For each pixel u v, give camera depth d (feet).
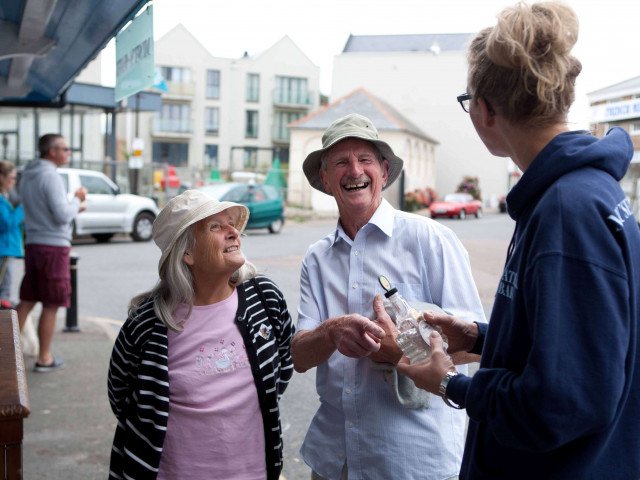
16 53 16.39
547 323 4.25
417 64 177.78
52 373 19.83
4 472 5.78
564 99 4.74
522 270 4.66
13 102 27.37
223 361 7.36
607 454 4.56
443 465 7.41
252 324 7.55
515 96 4.73
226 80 185.78
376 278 7.70
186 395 7.27
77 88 72.18
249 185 71.97
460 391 5.08
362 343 6.62
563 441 4.29
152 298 7.54
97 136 104.83
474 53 5.08
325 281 8.04
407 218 7.87
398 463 7.32
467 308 7.53
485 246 63.21
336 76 183.52
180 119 182.80
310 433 8.05
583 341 4.19
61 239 19.36
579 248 4.29
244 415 7.39
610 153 4.58
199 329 7.38
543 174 4.66
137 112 79.36
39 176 18.80
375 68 180.45
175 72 181.47
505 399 4.49
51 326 19.88
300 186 125.70
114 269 42.93
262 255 51.80
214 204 7.23
